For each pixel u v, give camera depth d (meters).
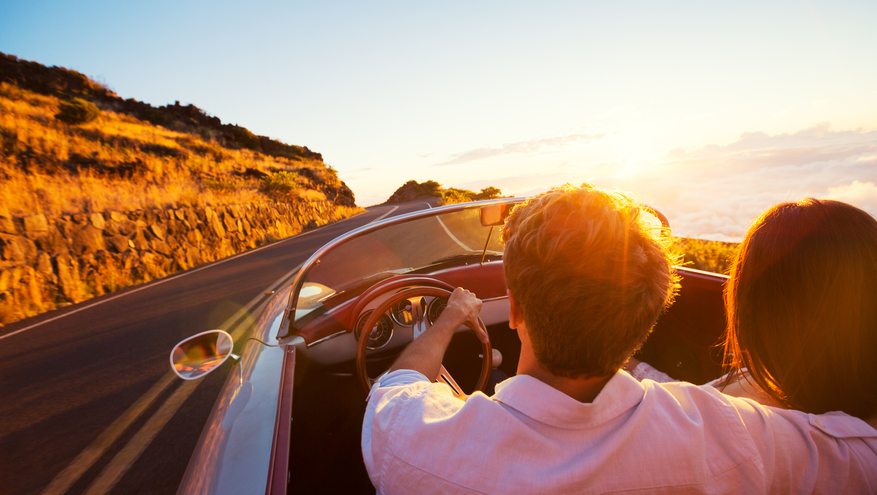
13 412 3.53
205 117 45.34
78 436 3.06
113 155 15.76
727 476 0.53
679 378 2.18
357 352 1.77
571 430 0.54
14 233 7.52
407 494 0.56
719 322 1.92
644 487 0.51
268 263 10.28
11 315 6.68
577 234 0.52
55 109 22.64
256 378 1.39
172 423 3.14
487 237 2.40
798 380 0.68
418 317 2.09
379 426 0.65
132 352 4.79
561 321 0.54
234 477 0.96
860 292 0.61
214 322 5.71
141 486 2.46
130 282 9.24
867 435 0.59
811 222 0.66
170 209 11.85
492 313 2.55
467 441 0.55
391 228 2.08
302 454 1.56
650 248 0.55
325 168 43.97
